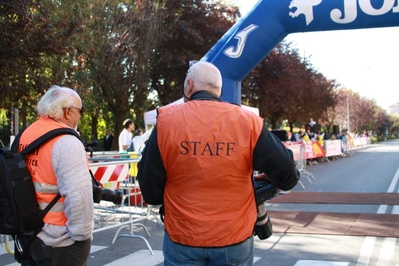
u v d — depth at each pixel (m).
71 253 2.99
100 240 7.02
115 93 21.98
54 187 2.95
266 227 2.88
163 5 21.73
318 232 7.12
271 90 27.73
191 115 2.53
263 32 9.24
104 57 19.89
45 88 12.69
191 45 24.16
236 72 9.55
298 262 5.60
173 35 23.97
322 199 10.53
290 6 9.02
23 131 3.15
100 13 18.84
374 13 8.56
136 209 7.16
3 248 6.46
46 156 2.94
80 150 2.99
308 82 32.38
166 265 2.57
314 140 24.11
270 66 26.97
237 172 2.48
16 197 2.86
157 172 2.54
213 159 2.46
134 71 21.73
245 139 2.49
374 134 100.88
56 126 3.06
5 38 10.84
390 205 9.50
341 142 29.48
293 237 6.86
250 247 2.57
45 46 11.76
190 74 2.71
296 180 2.60
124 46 20.31
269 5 9.14
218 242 2.45
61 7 16.83
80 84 15.64
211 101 2.59
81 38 17.59
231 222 2.47
